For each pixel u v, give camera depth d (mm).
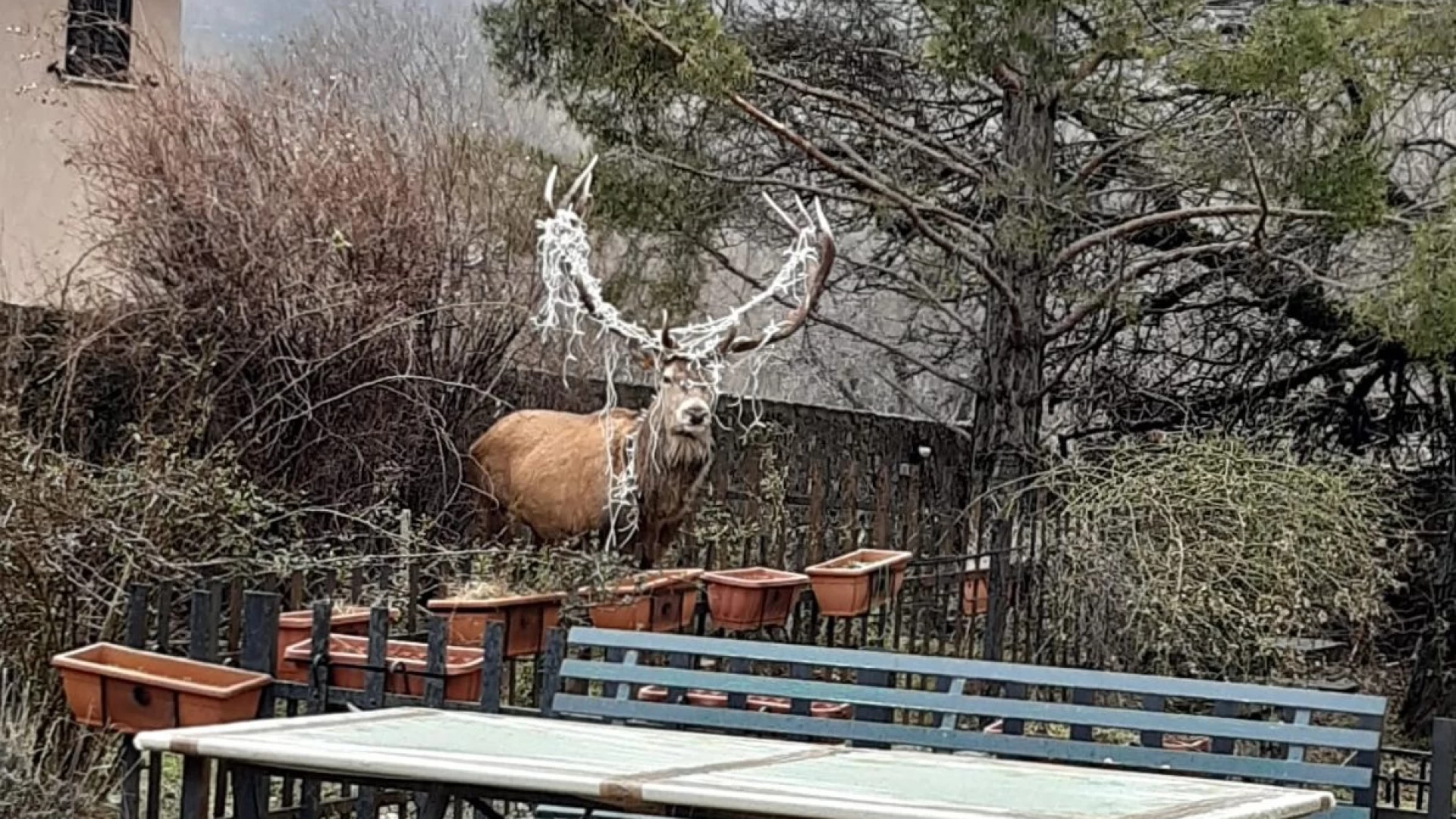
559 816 5422
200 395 9914
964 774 4551
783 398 17922
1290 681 10461
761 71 12500
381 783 4680
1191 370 14961
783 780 4215
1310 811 4281
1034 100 12727
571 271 10148
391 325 10516
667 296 13188
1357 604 10656
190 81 10930
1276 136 11961
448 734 4863
